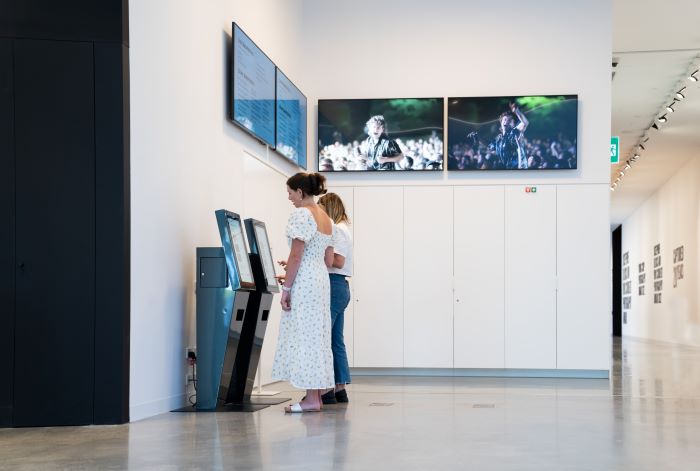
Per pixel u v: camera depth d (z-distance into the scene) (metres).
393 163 9.95
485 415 5.62
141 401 5.28
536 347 9.73
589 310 9.70
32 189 4.96
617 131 18.45
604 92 9.80
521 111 9.84
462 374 9.81
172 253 5.81
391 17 10.09
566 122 9.78
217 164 6.78
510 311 9.77
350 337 9.95
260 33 8.20
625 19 11.52
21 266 4.95
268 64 8.12
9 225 4.95
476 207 9.88
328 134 10.04
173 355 5.82
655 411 5.92
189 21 6.20
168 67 5.78
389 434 4.61
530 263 9.79
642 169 22.59
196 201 6.30
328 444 4.21
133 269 5.16
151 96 5.48
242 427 4.87
